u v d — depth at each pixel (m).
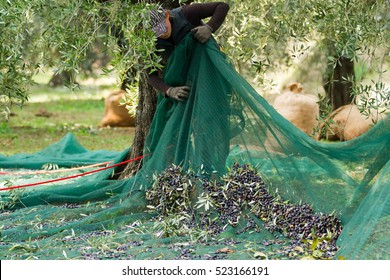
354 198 7.89
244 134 8.55
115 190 9.55
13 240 7.98
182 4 9.80
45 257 7.28
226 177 8.34
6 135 19.41
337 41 8.81
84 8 7.59
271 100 17.94
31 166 13.07
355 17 8.52
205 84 8.66
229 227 7.92
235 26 10.26
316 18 8.84
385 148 7.96
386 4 8.63
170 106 9.28
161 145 8.95
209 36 8.69
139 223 8.34
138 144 10.27
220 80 8.70
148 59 8.23
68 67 7.59
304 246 7.41
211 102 8.61
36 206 9.35
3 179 11.71
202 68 8.71
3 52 7.94
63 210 8.89
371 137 8.02
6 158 13.57
